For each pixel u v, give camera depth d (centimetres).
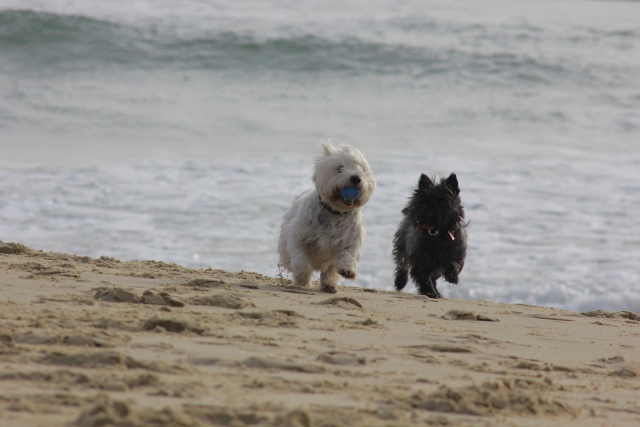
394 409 443
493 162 2323
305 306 845
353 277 971
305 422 379
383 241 1655
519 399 481
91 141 2491
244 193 1959
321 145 1002
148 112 2806
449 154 2405
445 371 573
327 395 463
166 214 1775
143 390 436
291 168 2200
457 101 3059
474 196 1983
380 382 517
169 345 570
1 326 588
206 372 497
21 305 698
